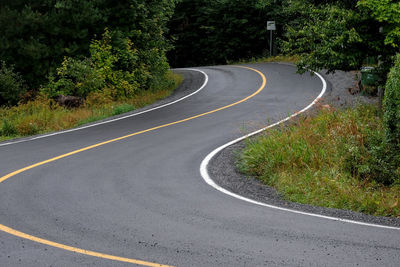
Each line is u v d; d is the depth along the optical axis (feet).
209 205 24.90
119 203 25.14
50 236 20.07
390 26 40.91
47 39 72.79
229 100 66.64
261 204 25.44
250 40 152.25
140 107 67.46
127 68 78.79
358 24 43.09
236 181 30.66
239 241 19.36
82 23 73.20
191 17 168.96
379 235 20.29
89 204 24.95
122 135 46.60
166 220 22.24
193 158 36.45
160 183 29.58
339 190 27.63
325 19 46.39
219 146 40.09
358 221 22.67
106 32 74.28
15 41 69.36
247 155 35.22
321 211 24.48
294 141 35.45
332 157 33.37
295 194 27.78
